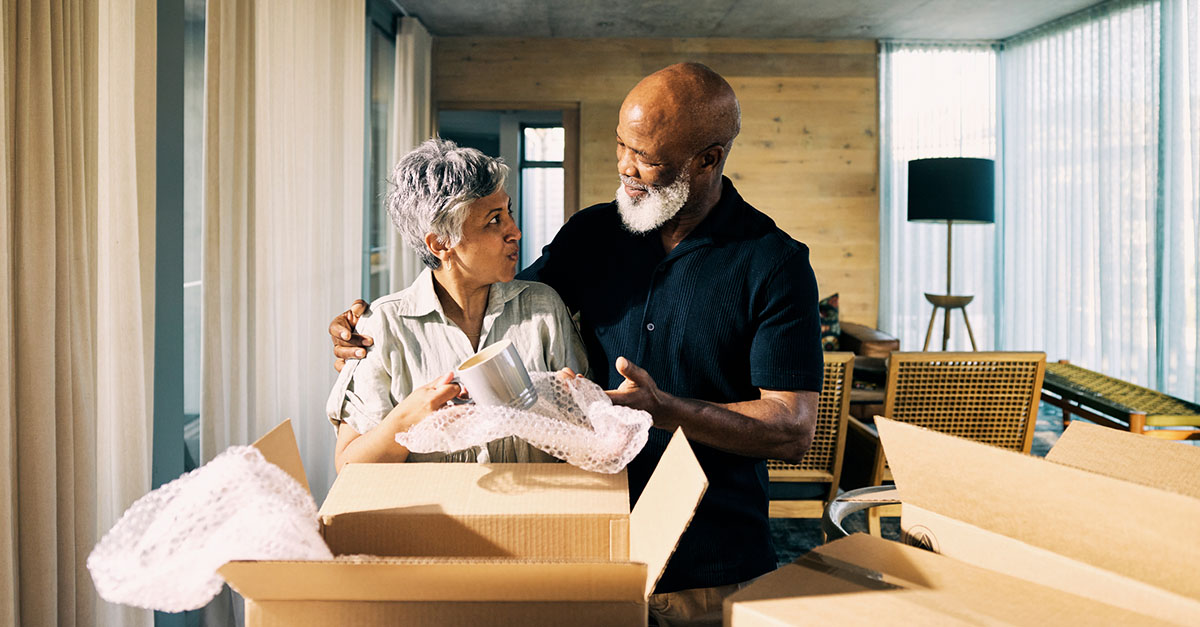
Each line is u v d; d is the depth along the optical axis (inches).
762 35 228.5
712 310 48.8
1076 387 144.9
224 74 91.4
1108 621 20.4
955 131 235.8
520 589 22.4
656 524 25.8
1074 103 207.2
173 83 81.0
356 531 28.9
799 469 112.4
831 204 237.0
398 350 42.3
